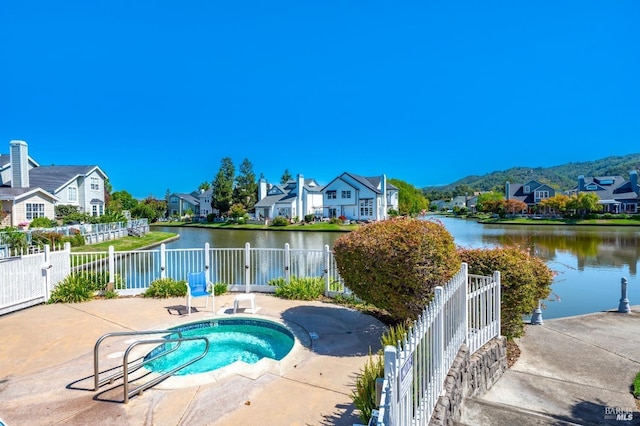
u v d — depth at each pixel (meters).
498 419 3.69
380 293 5.48
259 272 11.03
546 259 17.62
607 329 6.86
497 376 4.90
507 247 6.54
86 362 4.72
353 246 5.73
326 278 8.24
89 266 11.55
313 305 7.55
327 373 4.41
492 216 59.44
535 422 3.63
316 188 54.03
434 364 3.23
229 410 3.57
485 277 5.18
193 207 68.12
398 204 57.84
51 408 3.60
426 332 3.01
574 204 48.34
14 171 26.03
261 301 7.91
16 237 15.60
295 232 38.22
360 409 3.18
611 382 4.75
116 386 4.05
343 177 48.16
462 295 4.38
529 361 5.46
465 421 3.66
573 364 5.33
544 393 4.48
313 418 3.43
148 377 4.27
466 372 4.10
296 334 5.82
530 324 7.18
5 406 3.64
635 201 52.56
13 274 7.05
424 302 5.25
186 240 29.23
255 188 60.75
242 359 5.57
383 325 6.25
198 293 6.94
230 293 8.75
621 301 7.97
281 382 4.16
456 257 5.50
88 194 32.91
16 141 26.05
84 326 6.17
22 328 6.05
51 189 28.33
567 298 10.40
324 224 42.34
